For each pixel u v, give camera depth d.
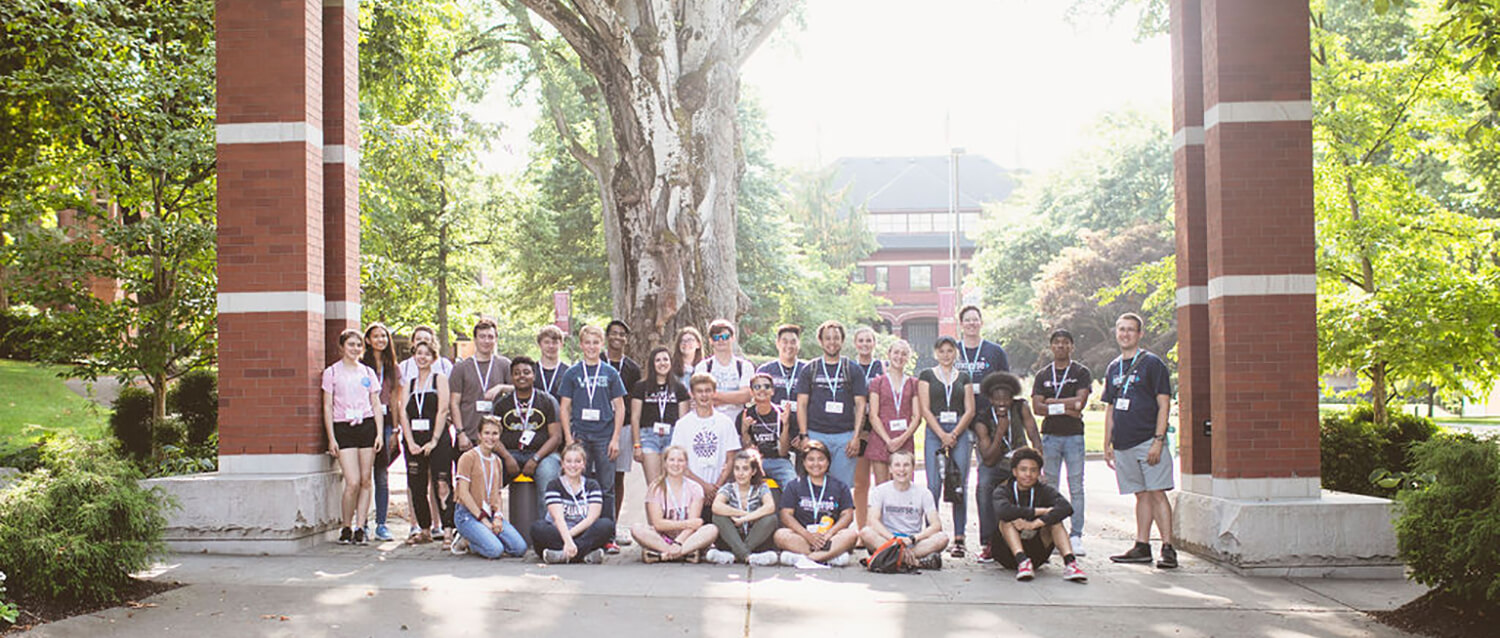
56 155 14.78
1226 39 9.05
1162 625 6.99
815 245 52.53
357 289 10.81
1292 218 9.00
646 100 18.08
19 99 14.32
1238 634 6.80
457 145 20.64
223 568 8.64
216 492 9.39
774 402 9.99
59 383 24.39
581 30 18.42
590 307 41.31
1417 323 13.16
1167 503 9.01
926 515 8.90
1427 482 9.80
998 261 57.94
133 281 13.86
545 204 40.00
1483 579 6.70
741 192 41.09
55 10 13.60
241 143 9.77
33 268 13.55
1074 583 8.28
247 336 9.79
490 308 41.38
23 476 8.09
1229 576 8.59
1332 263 14.74
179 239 13.59
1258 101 9.03
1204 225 9.95
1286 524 8.61
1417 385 15.47
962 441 9.50
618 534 10.62
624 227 18.53
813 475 9.02
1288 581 8.42
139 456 14.66
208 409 15.48
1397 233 14.55
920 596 7.76
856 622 6.97
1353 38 22.50
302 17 9.77
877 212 79.88
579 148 31.89
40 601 7.02
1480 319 12.98
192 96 13.83
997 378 9.13
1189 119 9.98
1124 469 9.24
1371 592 8.04
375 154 18.27
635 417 9.91
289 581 8.12
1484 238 15.15
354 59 10.84
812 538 8.86
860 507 9.95
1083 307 48.53
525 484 9.55
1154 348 46.03
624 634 6.62
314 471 9.84
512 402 9.64
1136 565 9.04
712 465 9.31
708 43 18.50
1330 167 14.92
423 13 20.28
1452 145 15.21
